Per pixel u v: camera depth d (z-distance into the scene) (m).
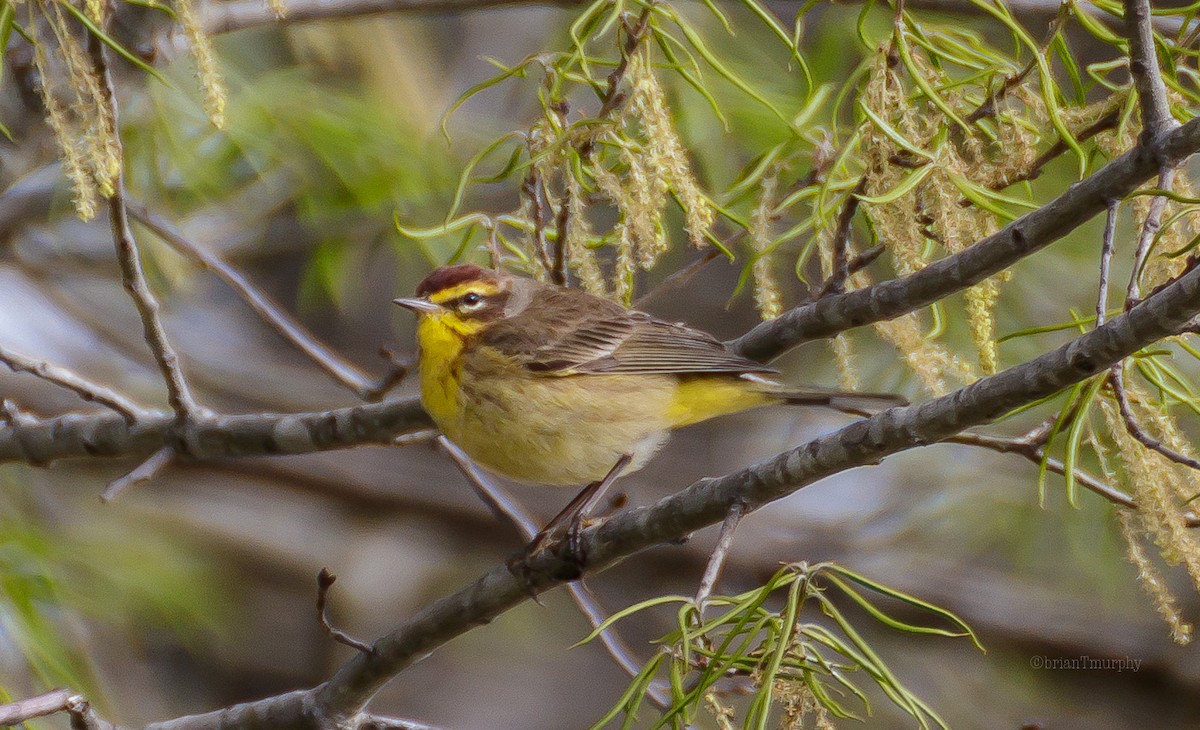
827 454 7.20
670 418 9.82
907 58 6.88
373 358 18.66
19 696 9.81
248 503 17.80
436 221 12.65
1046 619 15.72
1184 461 6.33
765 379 9.91
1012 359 12.77
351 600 17.70
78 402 15.58
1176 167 6.66
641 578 16.94
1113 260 12.98
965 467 15.50
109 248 14.71
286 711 8.59
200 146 12.05
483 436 9.64
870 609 5.92
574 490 17.69
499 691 18.75
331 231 13.34
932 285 7.81
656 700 8.52
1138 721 15.48
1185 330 6.15
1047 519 15.16
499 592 8.20
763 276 7.97
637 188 7.19
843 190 8.11
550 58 7.88
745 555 16.20
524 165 7.80
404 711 18.56
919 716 5.85
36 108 9.91
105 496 9.06
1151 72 6.60
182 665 16.89
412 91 12.59
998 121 7.52
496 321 9.72
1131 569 14.25
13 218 13.11
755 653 6.03
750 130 11.33
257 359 18.00
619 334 9.79
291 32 12.45
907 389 12.92
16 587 10.06
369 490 16.89
